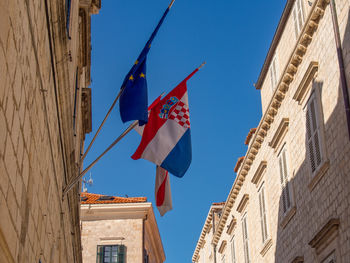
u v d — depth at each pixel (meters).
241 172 26.52
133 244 37.00
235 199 29.11
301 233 17.58
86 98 19.16
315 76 16.73
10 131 5.78
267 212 21.94
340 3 14.96
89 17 16.73
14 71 5.79
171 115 14.01
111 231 37.38
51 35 8.57
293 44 19.45
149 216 38.78
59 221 11.98
